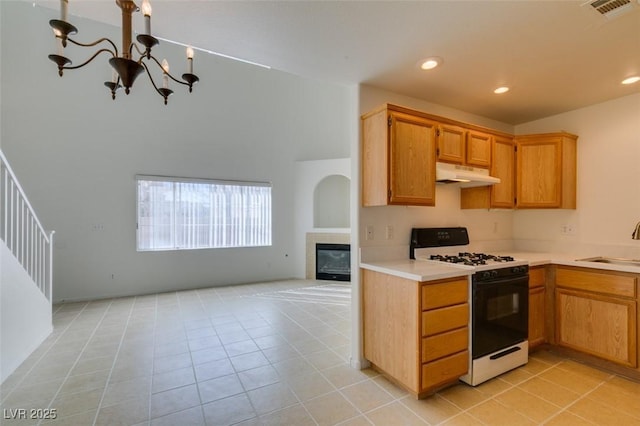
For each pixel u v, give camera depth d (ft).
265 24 5.44
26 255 9.20
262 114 18.83
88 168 14.55
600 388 6.90
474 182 8.74
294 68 7.16
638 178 8.61
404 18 5.24
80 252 14.40
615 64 6.89
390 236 8.45
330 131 19.85
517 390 6.83
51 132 13.89
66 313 12.48
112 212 15.01
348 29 5.58
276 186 19.22
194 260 16.87
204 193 17.17
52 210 13.93
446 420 5.79
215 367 7.95
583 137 9.69
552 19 5.26
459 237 9.54
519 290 7.92
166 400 6.49
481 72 7.30
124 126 15.25
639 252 8.55
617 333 7.38
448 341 6.69
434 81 7.79
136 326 11.02
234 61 18.02
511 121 10.96
